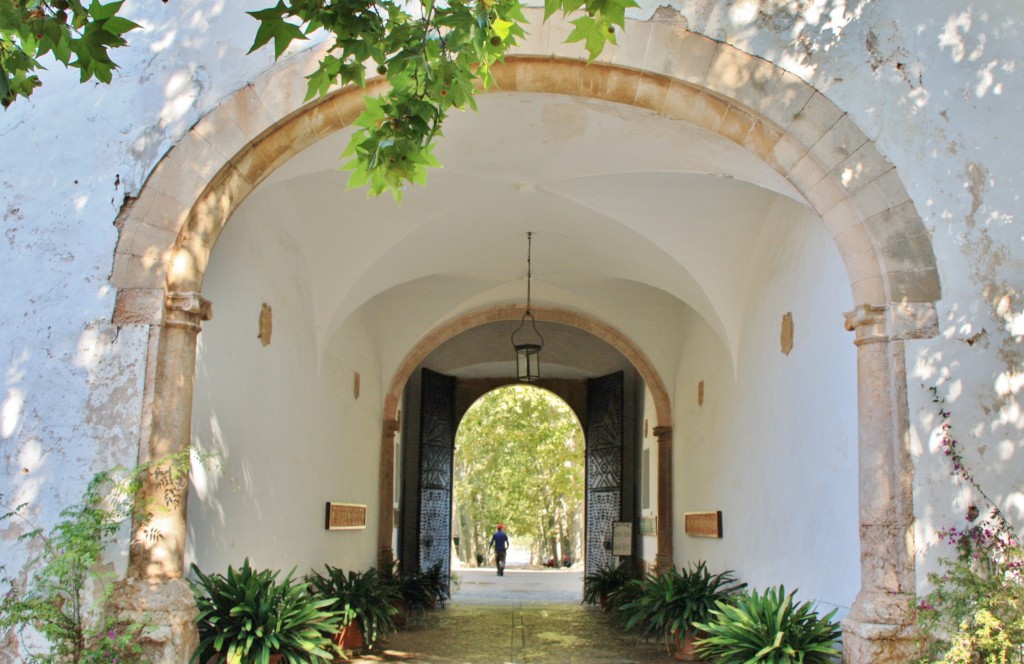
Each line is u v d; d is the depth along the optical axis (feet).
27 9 14.07
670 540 44.09
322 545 33.99
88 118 20.81
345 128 22.26
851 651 18.44
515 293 43.60
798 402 26.32
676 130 22.58
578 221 32.63
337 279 32.96
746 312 32.35
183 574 20.15
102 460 19.38
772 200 28.84
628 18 20.61
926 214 19.81
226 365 24.38
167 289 20.08
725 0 20.61
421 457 52.37
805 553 25.20
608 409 54.19
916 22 20.57
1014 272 19.62
